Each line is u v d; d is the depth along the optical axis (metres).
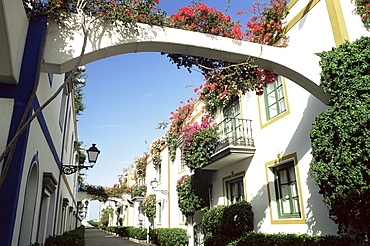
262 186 8.32
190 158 10.23
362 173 4.48
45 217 7.38
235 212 8.55
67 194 13.98
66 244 7.42
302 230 6.68
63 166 9.63
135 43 4.91
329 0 6.54
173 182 16.06
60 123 8.97
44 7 4.54
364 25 6.51
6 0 3.29
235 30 5.57
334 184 4.82
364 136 4.47
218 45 5.41
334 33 6.34
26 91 4.16
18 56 4.04
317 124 5.20
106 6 4.68
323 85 5.37
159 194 18.88
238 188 9.74
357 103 4.69
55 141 7.87
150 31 5.04
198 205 11.22
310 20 7.03
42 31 4.45
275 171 8.03
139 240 20.44
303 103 7.06
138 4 4.87
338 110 4.90
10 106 4.05
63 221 12.34
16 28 3.79
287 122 7.57
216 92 6.40
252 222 8.51
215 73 6.03
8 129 3.96
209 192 11.28
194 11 5.43
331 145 4.88
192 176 11.66
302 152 6.94
